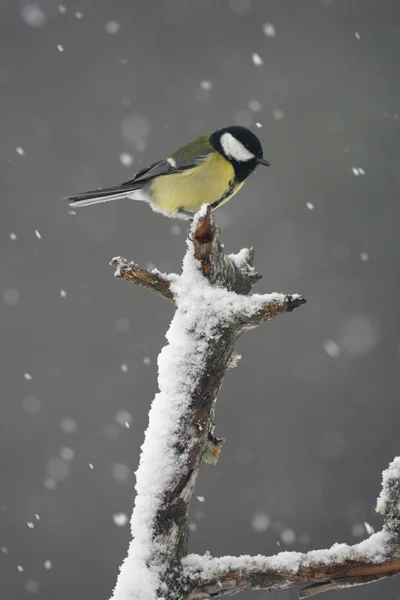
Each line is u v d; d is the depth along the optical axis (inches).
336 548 217.9
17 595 263.7
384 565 217.8
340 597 250.1
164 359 218.5
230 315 218.5
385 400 307.6
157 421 218.2
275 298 218.5
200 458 218.2
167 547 217.3
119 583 212.2
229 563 217.8
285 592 246.4
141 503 217.9
